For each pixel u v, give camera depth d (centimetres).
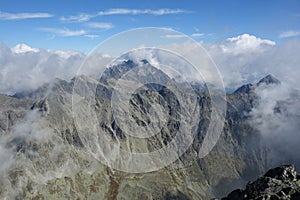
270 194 7369
